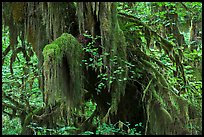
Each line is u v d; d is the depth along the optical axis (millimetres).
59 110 8180
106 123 7645
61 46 6715
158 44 8055
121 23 7664
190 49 10219
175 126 7250
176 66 7961
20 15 7258
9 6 7324
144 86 7508
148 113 7277
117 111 7668
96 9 6801
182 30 10805
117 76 7160
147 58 7746
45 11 7117
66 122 8320
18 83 9578
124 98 7594
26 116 8531
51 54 6582
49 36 7160
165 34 9703
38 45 7328
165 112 7289
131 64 7461
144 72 7574
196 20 10297
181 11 9727
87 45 6918
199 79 8656
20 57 10086
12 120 9617
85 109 9375
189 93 7906
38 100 10086
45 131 7629
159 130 7293
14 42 7609
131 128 7605
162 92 7473
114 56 7008
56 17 7109
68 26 7223
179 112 7367
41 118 8156
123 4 9359
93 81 7543
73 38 6852
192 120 7430
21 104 9039
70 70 6754
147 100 7469
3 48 9711
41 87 7445
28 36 7395
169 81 7902
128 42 7621
